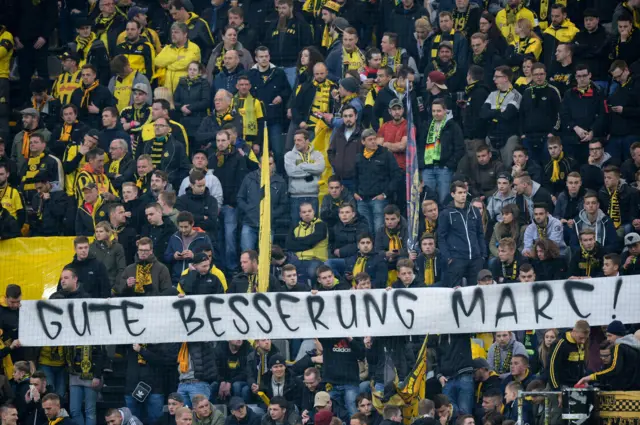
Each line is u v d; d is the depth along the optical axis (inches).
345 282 1535.4
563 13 1863.9
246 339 1498.5
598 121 1770.4
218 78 1861.5
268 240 1529.3
